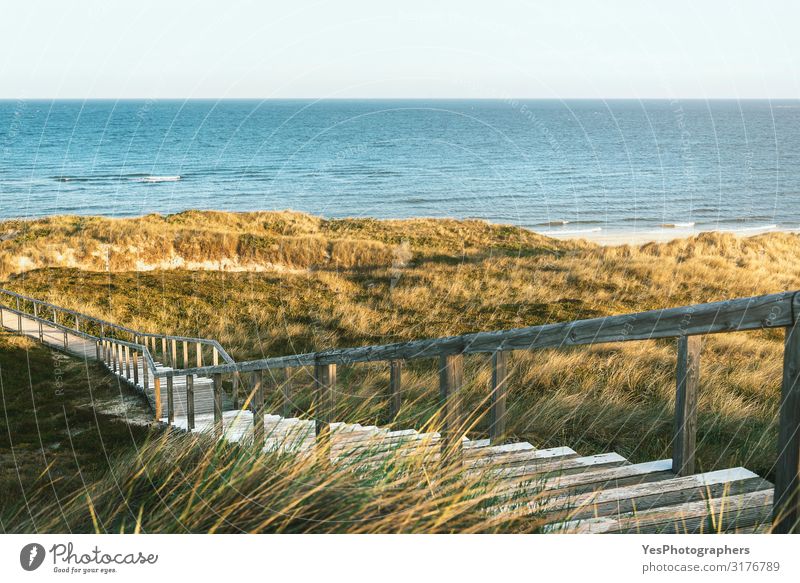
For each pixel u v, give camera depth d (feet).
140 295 64.85
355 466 9.85
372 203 153.38
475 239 94.79
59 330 55.36
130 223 96.58
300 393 25.82
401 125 351.25
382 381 28.27
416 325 50.98
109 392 38.88
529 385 26.23
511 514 8.54
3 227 97.14
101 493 11.35
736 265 70.90
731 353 34.12
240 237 84.64
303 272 75.31
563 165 206.80
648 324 9.43
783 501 7.65
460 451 10.45
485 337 11.39
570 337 10.52
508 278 66.13
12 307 61.52
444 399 11.25
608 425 19.65
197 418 30.91
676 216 130.41
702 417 19.40
